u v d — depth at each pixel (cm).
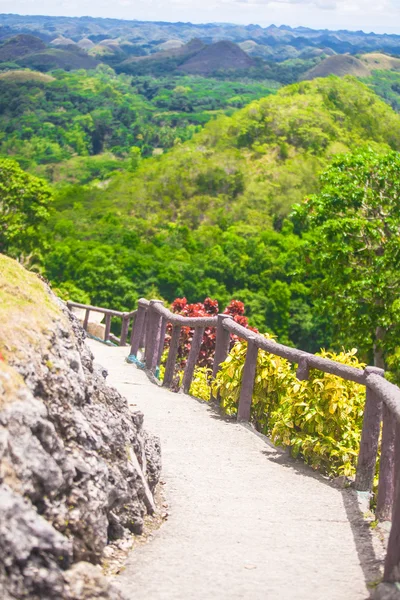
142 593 371
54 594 295
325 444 644
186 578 398
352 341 2592
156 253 10644
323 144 16725
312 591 389
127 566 407
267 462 671
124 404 520
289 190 14525
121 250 10181
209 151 16312
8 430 331
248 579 404
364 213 2622
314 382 660
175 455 671
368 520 521
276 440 699
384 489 513
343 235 2477
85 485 381
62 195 14188
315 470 651
